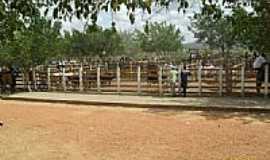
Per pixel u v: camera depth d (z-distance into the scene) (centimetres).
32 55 2578
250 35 1809
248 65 2180
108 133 1249
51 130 1316
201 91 2002
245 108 1583
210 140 1133
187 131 1256
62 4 421
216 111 1612
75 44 5475
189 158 960
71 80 2378
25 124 1430
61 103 1962
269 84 1888
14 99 2136
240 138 1151
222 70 1956
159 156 982
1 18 607
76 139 1180
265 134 1195
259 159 943
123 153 1016
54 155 1009
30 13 531
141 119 1479
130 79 2355
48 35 2669
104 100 1897
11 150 1064
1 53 2441
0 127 1380
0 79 2464
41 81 2497
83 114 1625
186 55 4503
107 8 407
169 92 2073
